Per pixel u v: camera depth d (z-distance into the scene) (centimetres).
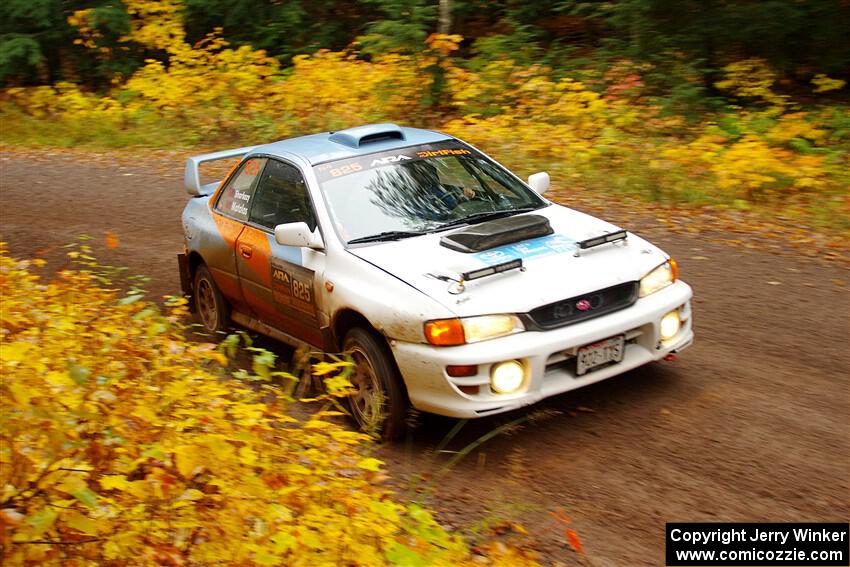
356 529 351
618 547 399
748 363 580
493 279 493
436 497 455
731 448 474
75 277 649
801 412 508
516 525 412
